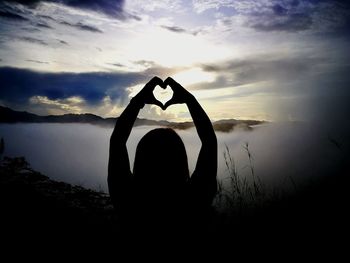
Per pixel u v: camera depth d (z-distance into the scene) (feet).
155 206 3.76
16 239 9.90
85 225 11.14
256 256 8.48
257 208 11.55
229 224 9.80
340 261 8.45
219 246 8.00
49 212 12.42
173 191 3.74
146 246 3.81
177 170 3.76
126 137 4.21
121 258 3.85
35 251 9.18
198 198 3.87
